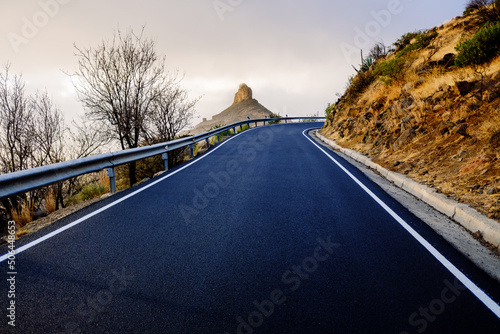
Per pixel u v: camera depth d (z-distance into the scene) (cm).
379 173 745
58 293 240
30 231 388
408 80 1164
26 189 400
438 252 318
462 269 284
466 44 902
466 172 538
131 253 314
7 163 857
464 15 1627
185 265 289
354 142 1214
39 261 294
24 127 868
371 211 453
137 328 204
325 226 391
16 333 196
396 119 981
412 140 827
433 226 394
